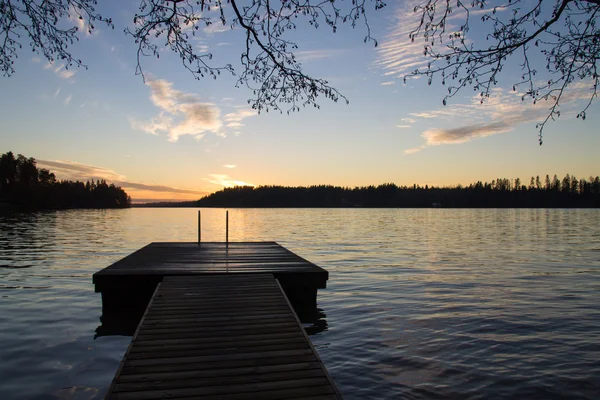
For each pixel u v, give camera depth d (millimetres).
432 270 15539
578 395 5273
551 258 19141
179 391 4125
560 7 3834
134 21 4539
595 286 12375
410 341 7254
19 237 28438
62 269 14891
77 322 8297
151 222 55906
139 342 5312
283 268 9789
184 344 5277
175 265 10125
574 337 7496
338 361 6309
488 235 33625
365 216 80500
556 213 94812
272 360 4863
